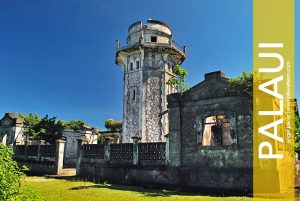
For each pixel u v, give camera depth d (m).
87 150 19.11
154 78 27.06
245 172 12.70
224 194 12.38
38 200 5.36
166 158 15.13
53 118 30.67
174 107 15.42
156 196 11.51
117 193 12.23
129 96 27.41
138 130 25.89
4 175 4.46
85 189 13.43
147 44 27.05
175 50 27.94
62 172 21.42
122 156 17.05
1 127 29.17
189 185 14.05
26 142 25.66
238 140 13.17
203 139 14.31
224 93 13.98
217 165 13.52
